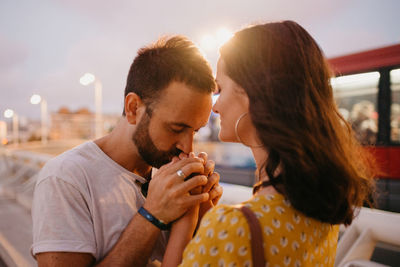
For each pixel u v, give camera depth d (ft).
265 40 2.49
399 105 17.35
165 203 3.12
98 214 3.33
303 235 2.28
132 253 3.10
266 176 2.58
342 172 2.38
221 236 2.04
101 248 3.32
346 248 4.39
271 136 2.28
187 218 3.18
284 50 2.45
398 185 17.37
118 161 3.74
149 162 3.74
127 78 3.83
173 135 3.54
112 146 3.78
